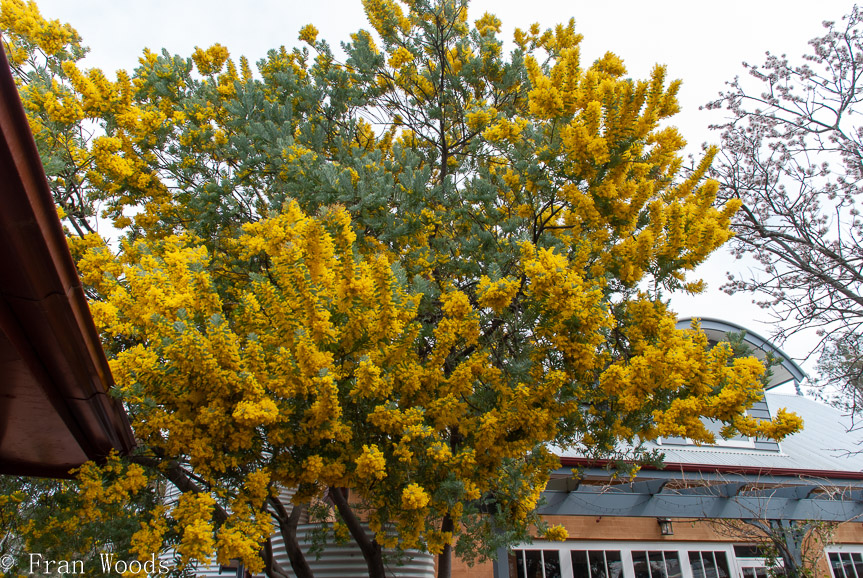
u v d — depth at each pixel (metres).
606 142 3.62
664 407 3.75
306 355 2.88
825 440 10.55
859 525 9.37
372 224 4.52
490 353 3.94
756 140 7.84
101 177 5.11
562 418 4.36
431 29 5.95
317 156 4.82
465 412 3.71
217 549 2.76
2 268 1.87
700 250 3.75
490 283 3.23
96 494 3.05
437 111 6.02
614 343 4.21
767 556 7.93
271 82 6.38
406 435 3.05
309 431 3.22
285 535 4.90
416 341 3.52
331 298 3.26
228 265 5.12
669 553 8.01
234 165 5.66
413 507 2.91
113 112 4.97
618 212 3.88
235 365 2.87
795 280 7.39
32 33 4.76
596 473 7.77
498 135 4.43
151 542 2.88
